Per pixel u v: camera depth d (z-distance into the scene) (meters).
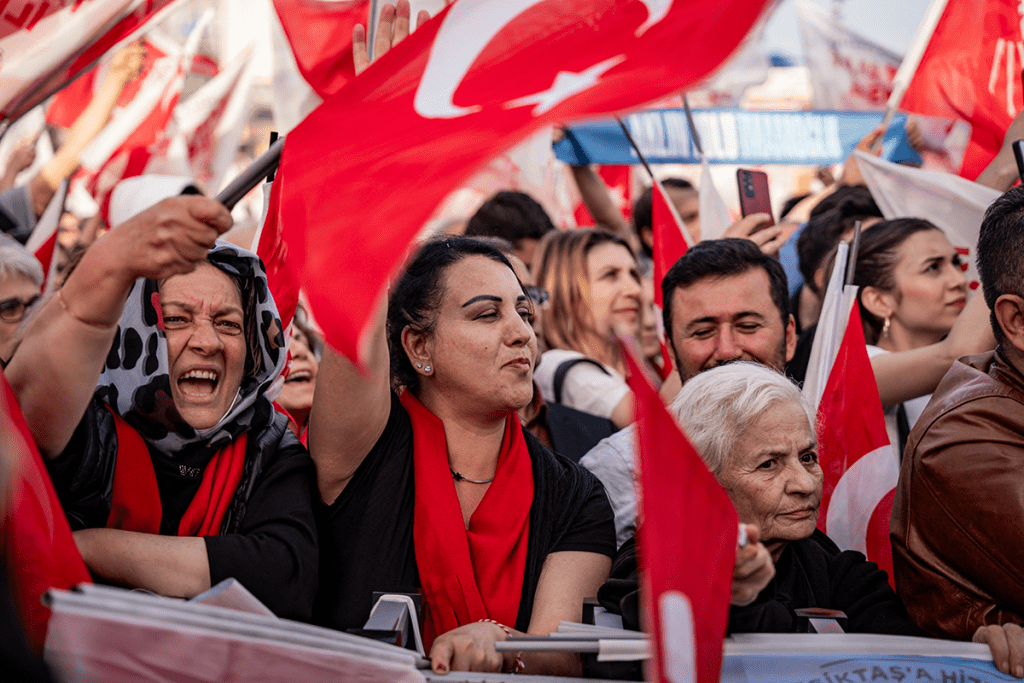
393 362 2.44
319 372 2.14
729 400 2.09
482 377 2.30
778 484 2.04
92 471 2.02
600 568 2.31
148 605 1.42
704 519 1.51
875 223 3.71
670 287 2.96
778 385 2.11
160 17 2.51
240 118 5.23
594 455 2.78
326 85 2.96
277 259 2.59
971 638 2.08
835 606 2.17
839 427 2.78
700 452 2.08
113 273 1.73
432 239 2.47
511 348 2.32
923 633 2.10
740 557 1.63
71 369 1.79
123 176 4.80
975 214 3.50
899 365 3.01
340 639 1.61
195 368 2.13
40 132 4.85
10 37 2.38
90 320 1.77
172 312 2.12
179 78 4.96
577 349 3.94
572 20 1.87
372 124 1.88
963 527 2.17
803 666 1.82
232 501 2.14
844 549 2.71
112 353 2.11
